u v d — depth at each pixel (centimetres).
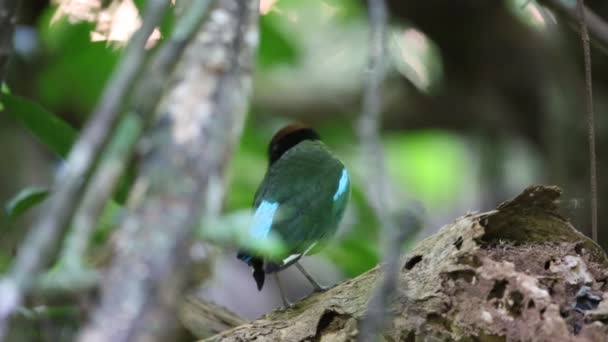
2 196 1342
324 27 1853
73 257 353
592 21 978
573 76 1558
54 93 1325
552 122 1584
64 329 858
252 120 1308
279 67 1492
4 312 324
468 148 2178
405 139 2212
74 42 1246
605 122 1533
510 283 618
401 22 1712
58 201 355
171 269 351
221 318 926
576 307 621
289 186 1038
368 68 479
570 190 1513
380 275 699
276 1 1434
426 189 2211
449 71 1831
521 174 1912
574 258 654
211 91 414
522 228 684
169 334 350
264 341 725
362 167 1566
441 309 634
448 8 1689
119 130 388
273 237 988
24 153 1398
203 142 391
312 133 1177
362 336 407
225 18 449
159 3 416
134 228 361
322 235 1025
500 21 1706
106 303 341
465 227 668
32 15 1423
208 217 385
